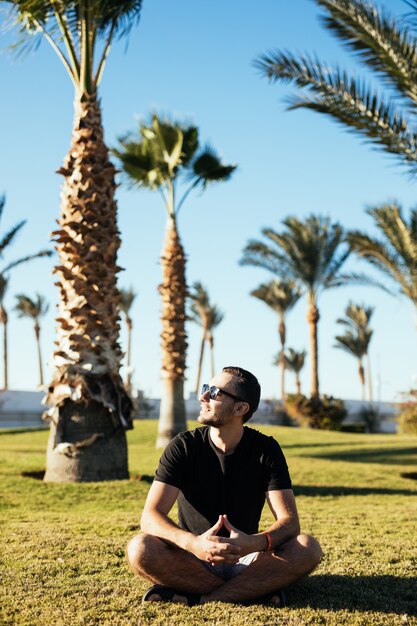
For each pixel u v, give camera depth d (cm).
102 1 934
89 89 951
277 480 337
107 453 915
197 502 339
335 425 2880
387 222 1705
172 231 1661
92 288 917
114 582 386
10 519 642
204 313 4284
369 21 909
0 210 2252
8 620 319
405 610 340
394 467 1298
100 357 913
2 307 3903
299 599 353
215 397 335
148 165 1576
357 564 436
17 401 3183
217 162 1647
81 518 650
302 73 977
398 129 973
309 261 2592
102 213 937
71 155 941
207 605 334
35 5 907
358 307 4578
